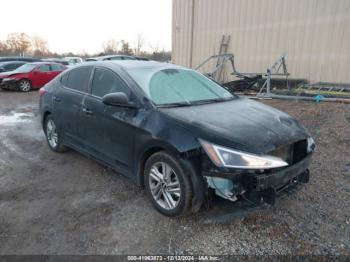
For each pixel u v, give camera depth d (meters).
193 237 2.53
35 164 4.25
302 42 9.01
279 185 2.55
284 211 2.89
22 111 8.75
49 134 4.81
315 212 2.87
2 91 13.70
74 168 4.08
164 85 3.36
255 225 2.68
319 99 7.23
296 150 2.80
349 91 7.64
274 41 9.73
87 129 3.72
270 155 2.47
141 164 3.00
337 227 2.63
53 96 4.47
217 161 2.39
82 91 3.92
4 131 6.26
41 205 3.08
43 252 2.36
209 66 12.15
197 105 3.16
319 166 3.93
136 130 2.94
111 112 3.26
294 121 3.11
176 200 2.74
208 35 11.96
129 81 3.27
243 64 10.84
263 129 2.65
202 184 2.56
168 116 2.76
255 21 10.17
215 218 2.67
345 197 3.14
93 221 2.78
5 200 3.18
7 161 4.38
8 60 19.44
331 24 8.28
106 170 3.99
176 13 13.32
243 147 2.38
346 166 3.91
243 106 3.31
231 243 2.45
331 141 4.79
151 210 2.95
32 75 13.66
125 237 2.54
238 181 2.39
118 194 3.30
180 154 2.54
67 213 2.92
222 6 11.18
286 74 8.87
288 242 2.45
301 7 8.88
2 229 2.66
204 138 2.47
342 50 8.16
